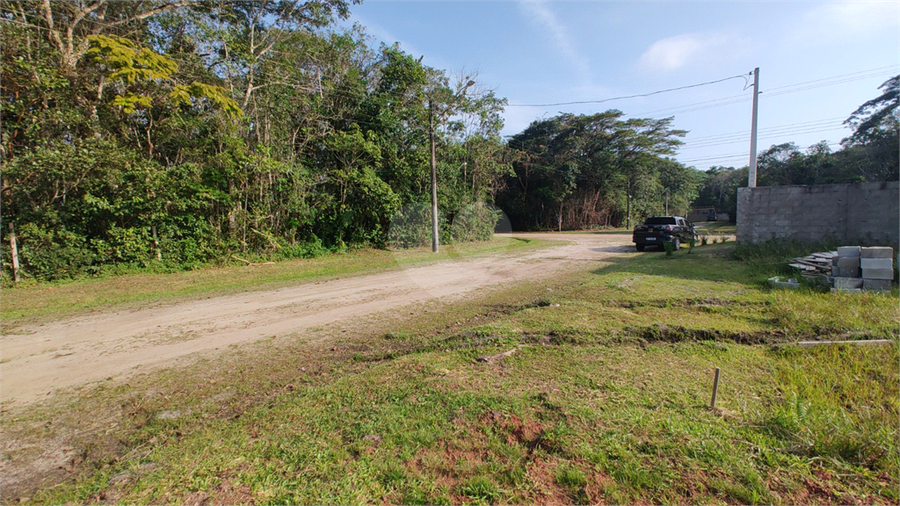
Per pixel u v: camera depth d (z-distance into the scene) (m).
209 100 11.65
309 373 3.66
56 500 2.00
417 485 1.95
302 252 12.66
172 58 11.63
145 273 9.66
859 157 26.73
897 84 23.81
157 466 2.25
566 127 34.22
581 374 3.25
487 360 3.62
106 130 10.20
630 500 1.81
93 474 2.23
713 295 6.11
